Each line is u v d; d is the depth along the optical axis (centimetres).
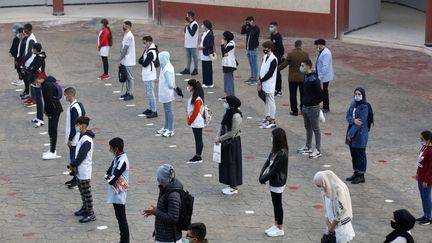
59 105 1967
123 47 2438
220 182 1750
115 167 1463
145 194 1750
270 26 2528
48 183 1828
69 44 3331
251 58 2636
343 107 2398
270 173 1502
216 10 3553
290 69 2278
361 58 3017
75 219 1628
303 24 3356
